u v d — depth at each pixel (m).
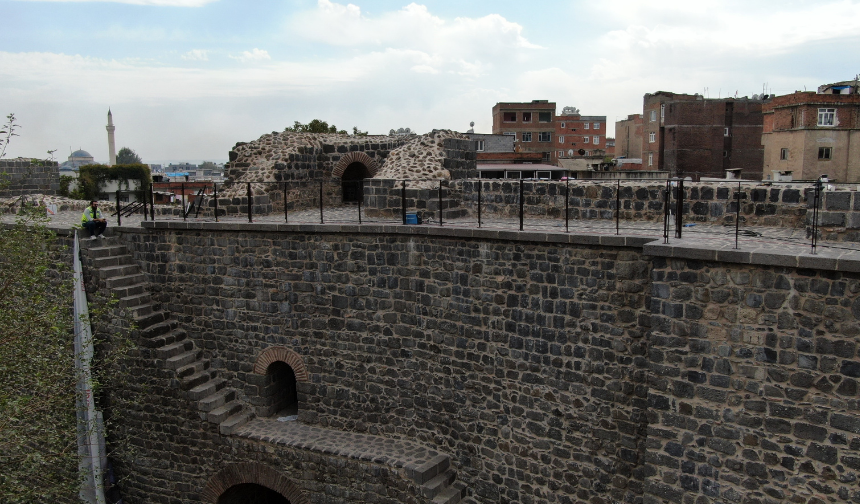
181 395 16.45
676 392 9.67
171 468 16.92
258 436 15.39
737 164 47.00
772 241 10.72
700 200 13.67
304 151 22.22
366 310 14.77
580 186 15.20
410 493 13.39
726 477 9.32
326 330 15.35
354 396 15.16
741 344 9.09
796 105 39.66
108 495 17.55
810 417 8.64
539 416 12.40
